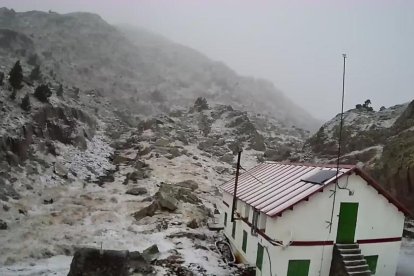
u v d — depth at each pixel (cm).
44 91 4878
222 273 1942
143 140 6225
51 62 10012
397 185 3241
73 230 2533
